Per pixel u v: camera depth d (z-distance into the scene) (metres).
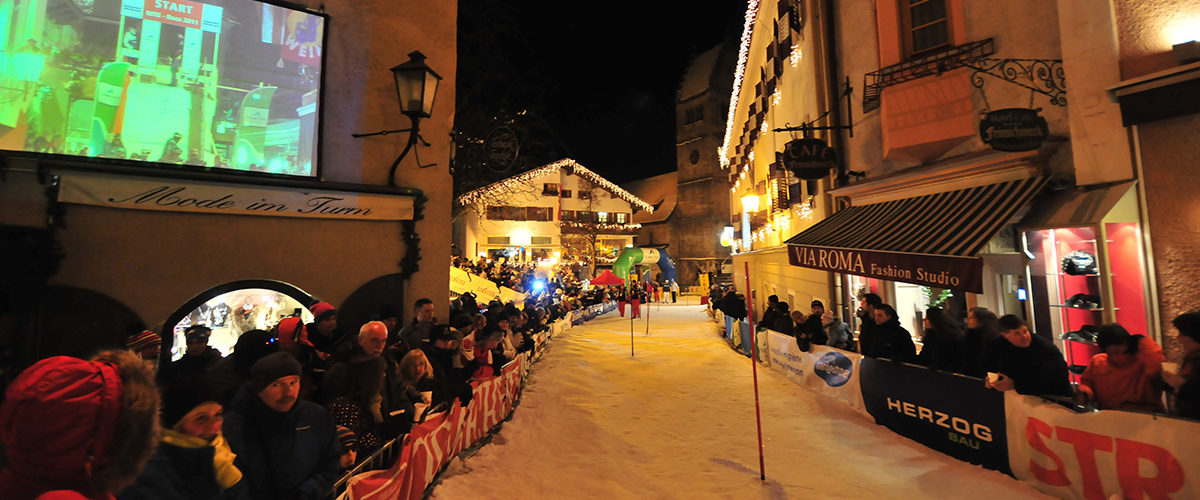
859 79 9.11
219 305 6.14
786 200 13.50
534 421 6.96
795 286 13.36
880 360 6.40
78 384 1.18
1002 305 7.06
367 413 3.50
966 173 7.08
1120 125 5.58
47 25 5.24
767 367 10.60
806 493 4.46
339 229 6.73
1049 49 6.42
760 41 17.14
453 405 5.18
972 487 4.39
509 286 18.44
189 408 2.00
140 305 5.51
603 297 30.14
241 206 6.02
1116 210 5.45
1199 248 4.97
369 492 3.21
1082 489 3.89
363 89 7.05
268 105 6.35
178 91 5.83
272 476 2.42
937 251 5.95
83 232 5.28
